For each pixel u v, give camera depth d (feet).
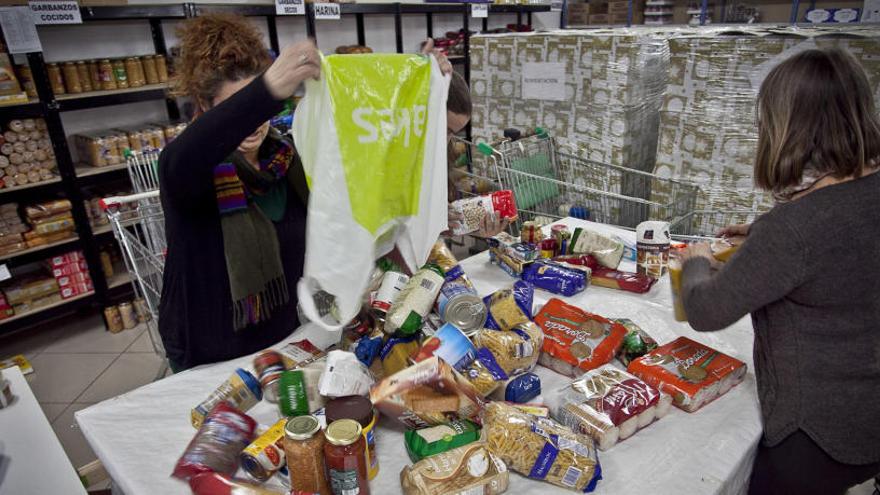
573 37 9.32
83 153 11.18
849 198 2.88
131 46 11.81
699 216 8.39
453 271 4.32
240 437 3.12
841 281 2.93
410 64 3.45
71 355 10.28
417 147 3.55
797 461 3.26
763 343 3.39
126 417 3.69
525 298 4.34
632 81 8.95
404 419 3.14
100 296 11.05
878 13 13.10
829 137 2.82
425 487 2.73
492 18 19.98
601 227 6.88
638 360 3.85
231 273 4.14
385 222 3.48
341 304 3.33
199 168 3.43
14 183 9.84
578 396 3.44
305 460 2.64
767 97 3.07
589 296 5.13
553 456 2.90
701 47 7.82
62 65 9.94
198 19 3.97
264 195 4.62
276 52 13.70
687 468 3.09
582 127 9.64
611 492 2.93
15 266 10.27
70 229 10.60
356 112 3.22
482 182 7.48
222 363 4.36
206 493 2.76
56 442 3.71
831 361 3.08
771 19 16.46
